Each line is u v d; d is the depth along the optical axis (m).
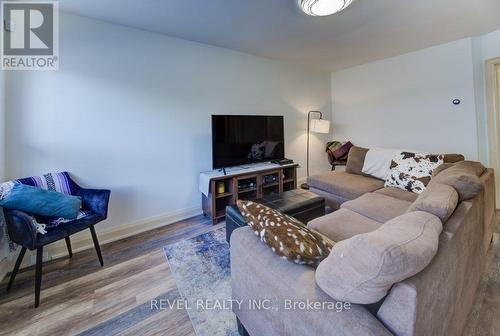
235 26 2.55
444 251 0.91
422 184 2.43
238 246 1.21
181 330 1.40
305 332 0.84
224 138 3.12
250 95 3.60
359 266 0.71
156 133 2.80
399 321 0.72
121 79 2.53
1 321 1.48
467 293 1.28
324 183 3.04
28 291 1.74
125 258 2.16
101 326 1.43
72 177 2.33
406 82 3.64
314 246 0.98
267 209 1.21
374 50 3.42
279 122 3.69
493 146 3.00
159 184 2.86
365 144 4.29
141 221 2.76
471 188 1.38
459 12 2.33
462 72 3.08
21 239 1.61
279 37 2.88
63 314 1.53
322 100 4.64
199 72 3.07
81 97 2.33
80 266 2.04
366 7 2.20
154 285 1.79
